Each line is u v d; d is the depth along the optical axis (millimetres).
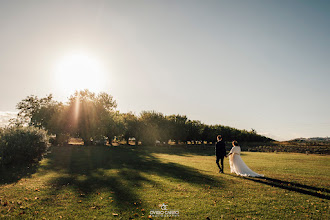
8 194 7578
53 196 7480
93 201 7020
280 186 9320
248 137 61594
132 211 6238
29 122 36375
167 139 49906
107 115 37500
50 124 32531
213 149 42250
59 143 33219
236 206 6738
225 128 59469
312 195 8062
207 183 9672
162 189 8594
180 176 11172
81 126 33781
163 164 15711
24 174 11172
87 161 16359
